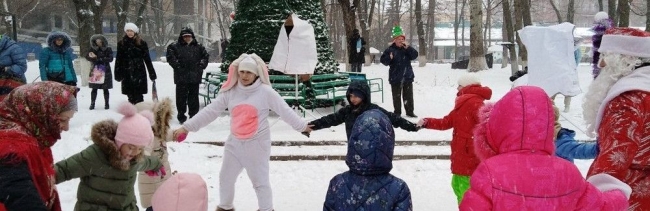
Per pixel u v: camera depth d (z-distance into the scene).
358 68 20.31
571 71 8.59
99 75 10.87
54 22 50.03
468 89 5.28
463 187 5.19
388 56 10.84
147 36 51.72
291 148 8.29
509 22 26.02
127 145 3.37
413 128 5.45
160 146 5.04
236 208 5.88
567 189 2.43
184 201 2.82
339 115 5.49
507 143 2.54
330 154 7.98
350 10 21.02
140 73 10.06
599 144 2.90
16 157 2.49
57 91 2.78
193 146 8.23
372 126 3.24
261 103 5.15
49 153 2.86
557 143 3.97
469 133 5.08
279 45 9.70
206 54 9.90
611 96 2.83
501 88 17.25
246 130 5.03
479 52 23.91
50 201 2.77
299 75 10.59
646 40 2.90
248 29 11.38
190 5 55.66
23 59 8.27
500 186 2.44
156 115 5.02
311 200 6.29
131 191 3.63
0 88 8.02
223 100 5.25
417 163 7.83
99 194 3.44
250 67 5.07
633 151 2.69
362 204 3.23
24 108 2.68
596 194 2.48
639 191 2.84
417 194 6.57
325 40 12.01
